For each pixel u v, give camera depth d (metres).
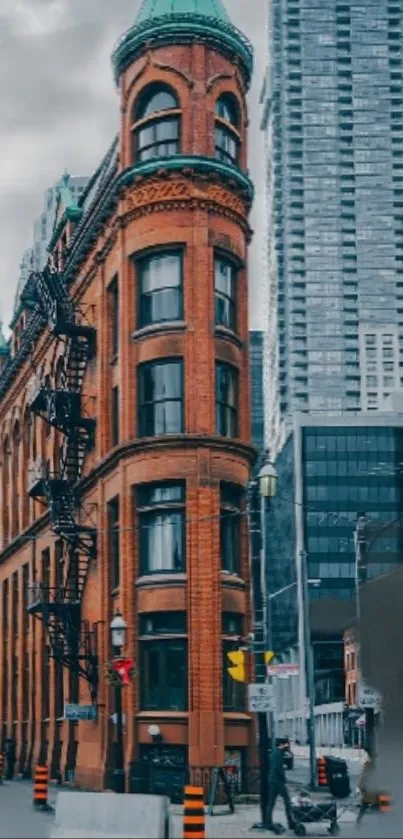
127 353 35.72
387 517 147.00
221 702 32.66
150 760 32.44
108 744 36.25
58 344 46.75
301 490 147.38
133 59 37.16
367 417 150.50
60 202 48.94
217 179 35.75
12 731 55.25
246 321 36.53
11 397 58.97
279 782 23.30
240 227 36.53
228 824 25.30
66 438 41.75
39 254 62.19
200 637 32.78
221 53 37.00
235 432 35.69
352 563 143.00
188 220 35.28
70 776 41.19
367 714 30.09
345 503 147.38
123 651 33.53
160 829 19.39
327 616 137.38
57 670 45.78
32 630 50.78
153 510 34.38
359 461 149.00
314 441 149.38
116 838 19.52
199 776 31.55
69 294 44.12
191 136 35.75
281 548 151.62
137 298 36.03
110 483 37.09
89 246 41.22
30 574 51.50
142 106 37.06
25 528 54.28
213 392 34.62
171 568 33.88
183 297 35.06
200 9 37.00
